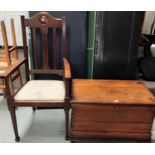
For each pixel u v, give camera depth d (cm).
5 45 181
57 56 183
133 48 178
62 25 158
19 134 163
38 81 164
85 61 187
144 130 150
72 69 190
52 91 146
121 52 179
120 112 141
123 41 175
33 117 188
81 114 142
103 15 166
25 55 166
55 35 164
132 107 138
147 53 248
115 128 149
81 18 170
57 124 178
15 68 143
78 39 177
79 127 149
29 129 170
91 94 147
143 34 241
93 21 170
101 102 135
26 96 140
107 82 171
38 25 159
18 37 217
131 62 184
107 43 176
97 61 184
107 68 186
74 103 136
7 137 159
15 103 137
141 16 167
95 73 189
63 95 142
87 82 169
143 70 238
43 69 171
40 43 177
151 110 139
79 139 154
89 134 152
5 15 208
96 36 174
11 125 173
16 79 213
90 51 183
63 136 162
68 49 181
